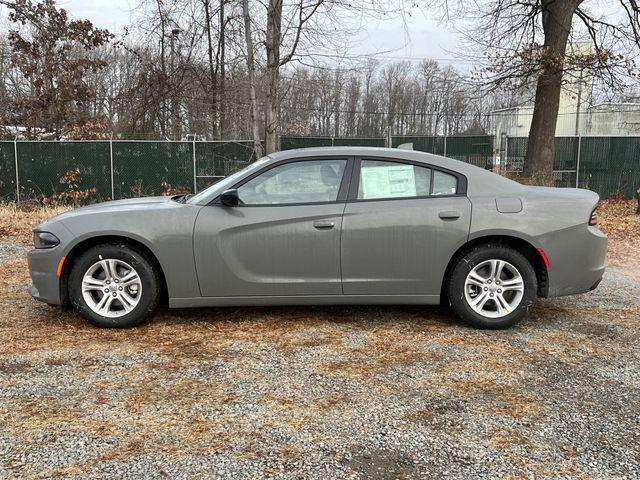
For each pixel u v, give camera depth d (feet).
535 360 13.17
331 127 117.91
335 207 14.94
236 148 51.93
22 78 78.33
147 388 11.48
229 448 9.18
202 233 14.76
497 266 15.10
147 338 14.49
